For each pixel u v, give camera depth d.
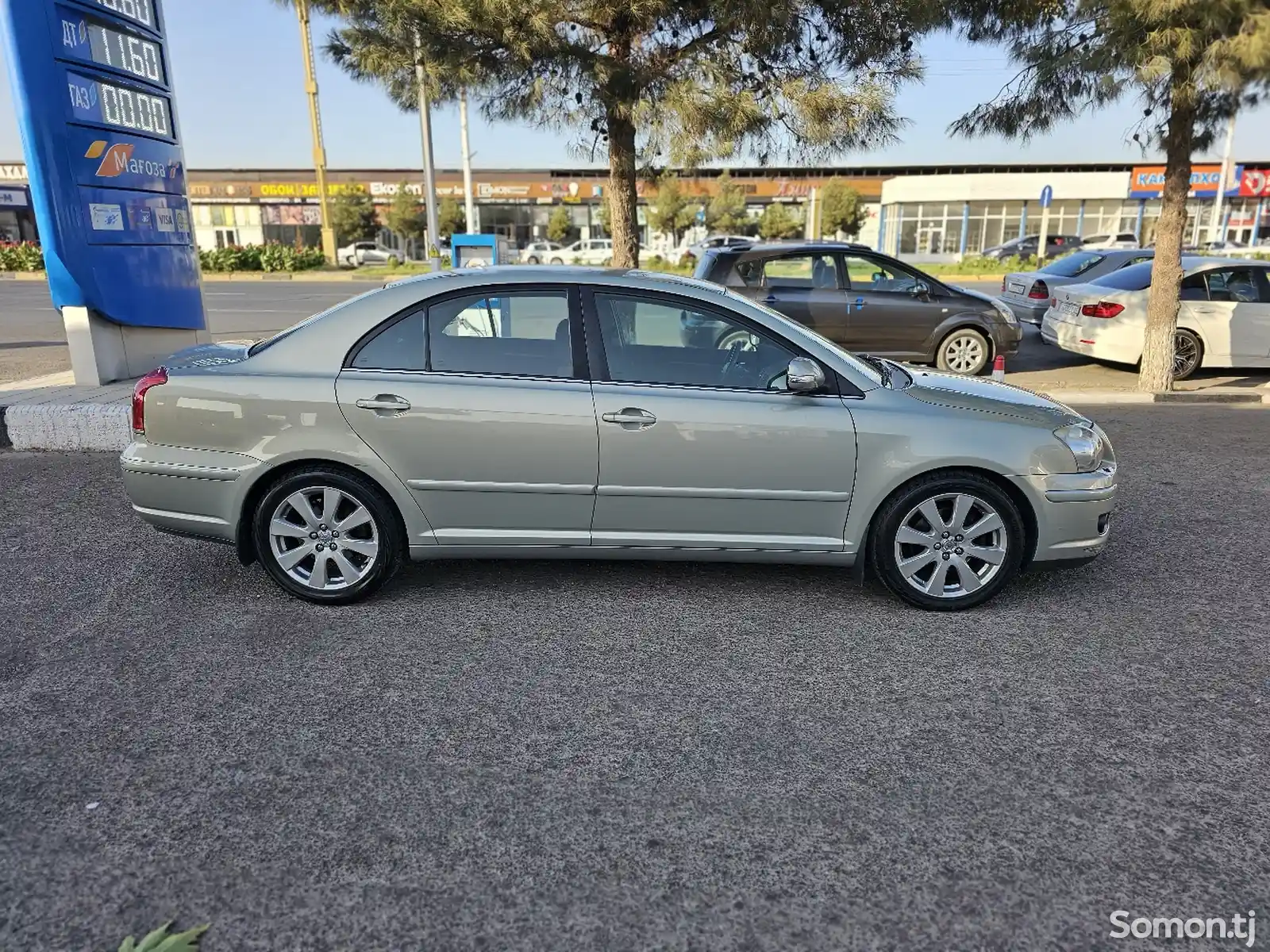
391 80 9.25
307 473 4.00
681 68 8.30
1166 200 9.29
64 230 7.69
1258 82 6.35
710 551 4.13
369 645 3.78
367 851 2.52
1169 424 8.37
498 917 2.28
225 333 15.02
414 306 4.01
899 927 2.27
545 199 53.09
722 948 2.19
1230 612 4.20
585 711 3.28
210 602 4.19
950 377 4.61
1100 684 3.51
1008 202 46.81
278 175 53.12
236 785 2.81
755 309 4.10
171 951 2.15
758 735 3.14
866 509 4.05
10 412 6.84
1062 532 4.08
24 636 3.82
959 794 2.80
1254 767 2.95
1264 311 10.35
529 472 3.98
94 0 7.80
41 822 2.62
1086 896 2.37
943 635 3.94
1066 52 8.23
